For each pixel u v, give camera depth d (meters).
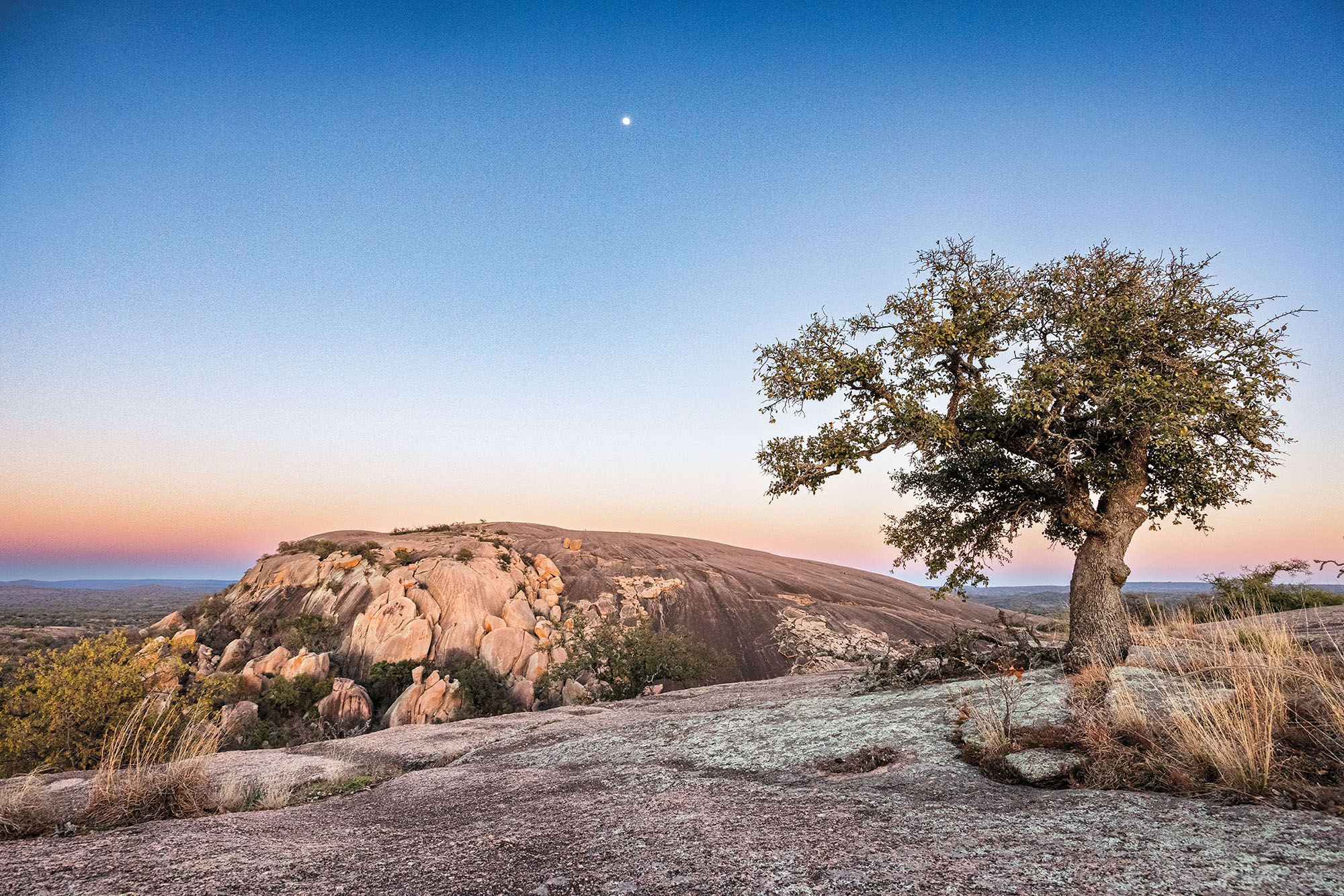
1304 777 4.35
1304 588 16.30
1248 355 9.54
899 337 10.84
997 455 10.89
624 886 3.42
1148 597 16.53
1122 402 9.09
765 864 3.57
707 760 7.39
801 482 10.52
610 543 91.69
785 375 10.72
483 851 4.17
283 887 3.49
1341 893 2.71
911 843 3.79
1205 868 3.09
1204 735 4.80
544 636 53.12
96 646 26.27
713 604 68.44
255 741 35.91
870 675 11.68
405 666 46.69
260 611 59.00
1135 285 10.09
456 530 89.44
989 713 7.26
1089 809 4.24
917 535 11.97
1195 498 9.91
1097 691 7.15
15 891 3.36
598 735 9.76
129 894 3.30
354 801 6.93
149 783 5.93
